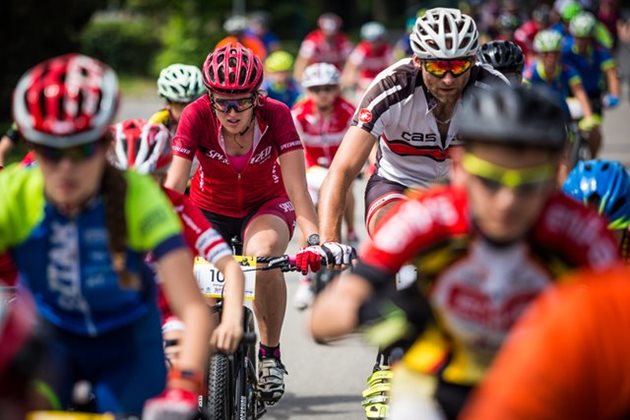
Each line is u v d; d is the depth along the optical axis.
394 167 14.94
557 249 8.16
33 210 8.69
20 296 9.24
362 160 14.12
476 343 8.45
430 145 14.55
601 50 33.78
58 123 8.07
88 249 8.76
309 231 14.26
